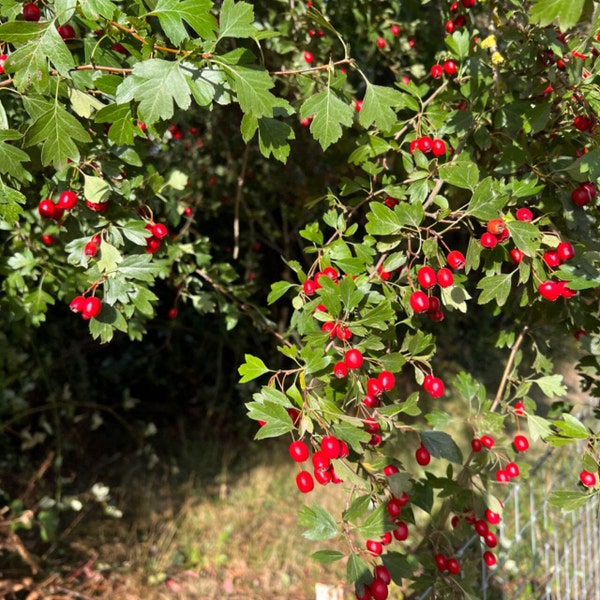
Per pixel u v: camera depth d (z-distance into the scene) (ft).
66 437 18.21
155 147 10.90
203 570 13.78
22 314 8.41
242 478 17.69
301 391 5.02
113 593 12.53
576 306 6.85
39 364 16.75
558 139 6.57
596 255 5.47
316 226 6.29
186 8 4.47
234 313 10.44
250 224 17.29
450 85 7.61
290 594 13.19
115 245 5.97
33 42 4.38
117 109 4.88
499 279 5.62
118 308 6.02
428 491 6.30
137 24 4.70
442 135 6.73
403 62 13.38
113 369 20.45
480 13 8.93
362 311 5.14
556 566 10.59
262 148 5.33
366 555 5.09
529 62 6.56
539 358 7.38
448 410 19.71
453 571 6.24
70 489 16.30
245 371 4.99
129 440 19.43
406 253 5.90
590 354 7.34
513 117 6.27
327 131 5.49
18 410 16.16
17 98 6.68
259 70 4.76
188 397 21.90
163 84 4.58
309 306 5.39
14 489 15.70
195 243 10.45
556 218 6.25
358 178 6.96
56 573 12.85
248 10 4.66
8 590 11.94
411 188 6.24
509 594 11.20
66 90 4.95
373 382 5.13
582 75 5.88
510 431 17.47
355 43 11.94
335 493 16.63
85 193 5.71
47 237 8.34
